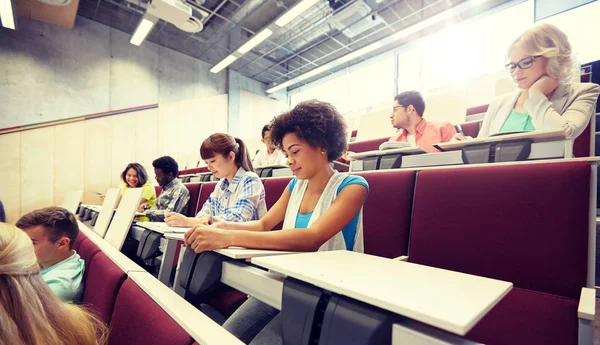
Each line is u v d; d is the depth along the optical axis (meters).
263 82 7.66
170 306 0.48
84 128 4.87
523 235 0.73
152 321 0.48
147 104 5.57
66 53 4.76
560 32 1.22
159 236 1.16
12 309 0.33
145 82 5.57
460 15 4.92
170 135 5.83
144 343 0.47
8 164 4.24
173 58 5.98
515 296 0.69
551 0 4.11
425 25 4.50
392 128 2.69
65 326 0.38
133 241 1.68
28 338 0.33
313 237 0.62
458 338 0.28
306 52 6.36
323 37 5.81
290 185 0.96
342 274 0.38
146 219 2.30
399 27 5.38
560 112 1.24
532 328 0.63
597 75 2.51
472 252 0.80
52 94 4.61
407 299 0.29
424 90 5.42
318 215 0.76
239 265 0.54
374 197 1.06
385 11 5.04
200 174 3.32
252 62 6.71
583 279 0.64
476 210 0.82
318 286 0.36
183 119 6.04
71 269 1.00
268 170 2.38
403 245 0.96
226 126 6.72
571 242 0.66
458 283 0.35
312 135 0.75
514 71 1.32
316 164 0.79
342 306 0.33
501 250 0.75
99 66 5.07
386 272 0.39
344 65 6.71
